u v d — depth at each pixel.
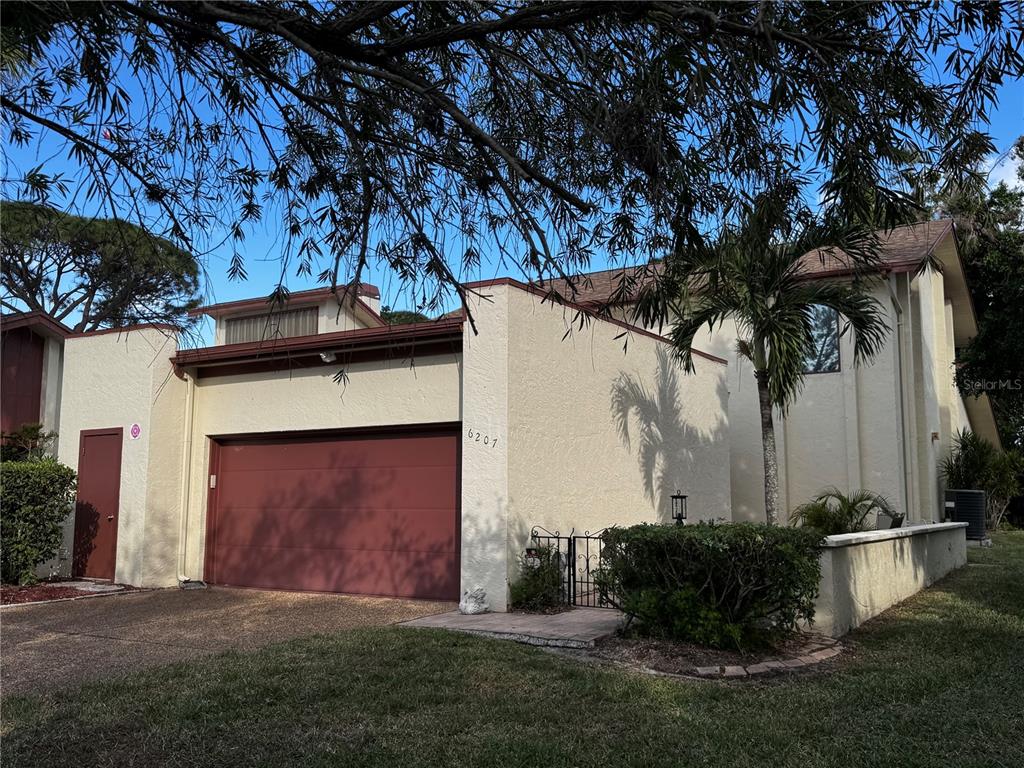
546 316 10.35
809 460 16.22
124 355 12.61
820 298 10.35
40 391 14.80
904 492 15.55
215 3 3.43
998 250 11.84
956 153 3.85
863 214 3.91
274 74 3.95
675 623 7.18
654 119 3.73
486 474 9.48
